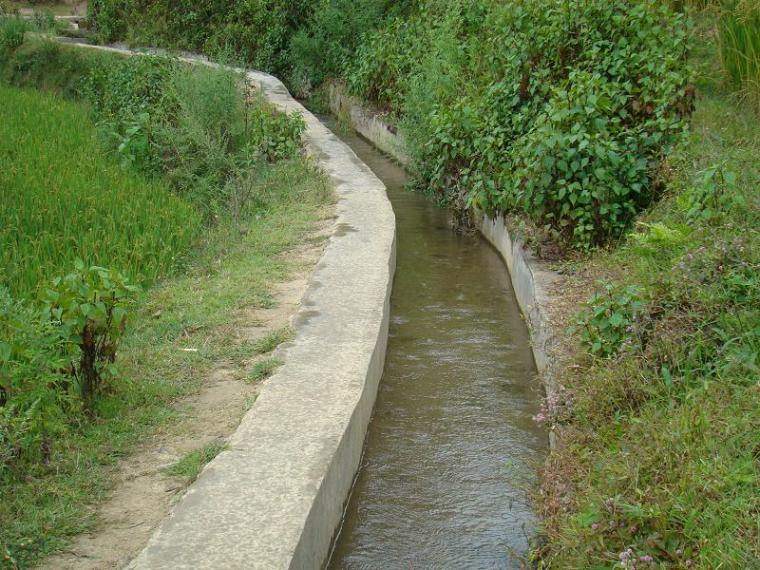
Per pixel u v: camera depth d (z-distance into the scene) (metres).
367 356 5.24
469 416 5.54
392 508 4.59
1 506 3.68
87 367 4.67
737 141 7.52
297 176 10.32
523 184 7.56
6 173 9.72
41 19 26.61
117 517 3.72
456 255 8.83
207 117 11.90
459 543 4.31
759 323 4.59
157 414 4.61
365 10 18.41
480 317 7.14
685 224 6.01
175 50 22.28
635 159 7.23
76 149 11.90
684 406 4.08
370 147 14.81
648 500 3.53
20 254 7.31
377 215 8.52
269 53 20.92
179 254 7.82
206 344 5.50
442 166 9.86
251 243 7.88
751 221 5.62
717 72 9.24
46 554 3.46
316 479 3.89
